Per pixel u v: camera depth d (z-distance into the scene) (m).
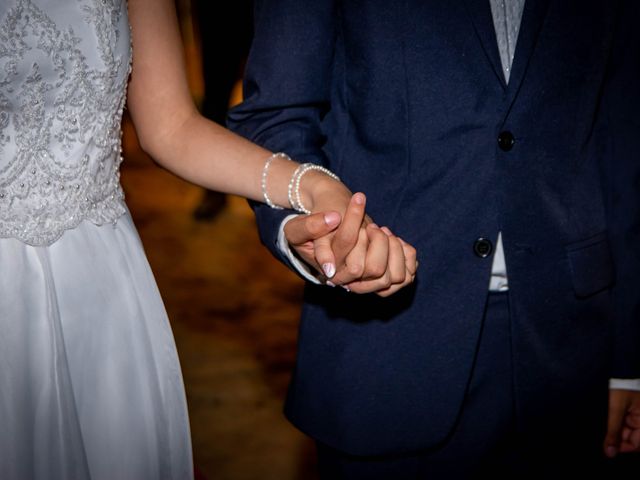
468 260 1.46
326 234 1.22
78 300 1.33
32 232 1.27
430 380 1.49
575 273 1.50
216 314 4.22
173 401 1.47
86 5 1.24
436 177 1.46
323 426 1.53
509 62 1.46
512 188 1.45
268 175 1.37
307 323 1.57
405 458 1.55
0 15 1.19
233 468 2.86
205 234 5.68
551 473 1.62
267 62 1.46
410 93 1.43
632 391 1.65
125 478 1.39
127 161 7.75
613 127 1.55
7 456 1.28
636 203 1.56
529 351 1.51
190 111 1.42
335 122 1.52
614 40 1.52
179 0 9.55
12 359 1.27
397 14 1.42
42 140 1.25
